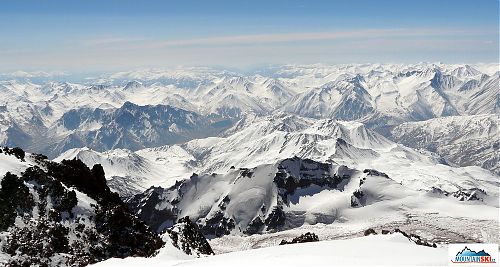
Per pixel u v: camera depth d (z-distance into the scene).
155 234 136.50
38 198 120.12
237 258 83.06
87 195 138.00
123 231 126.56
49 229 112.75
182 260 99.25
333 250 84.31
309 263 71.44
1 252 99.75
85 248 114.62
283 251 86.25
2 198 112.94
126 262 96.75
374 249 85.00
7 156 132.50
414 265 68.25
